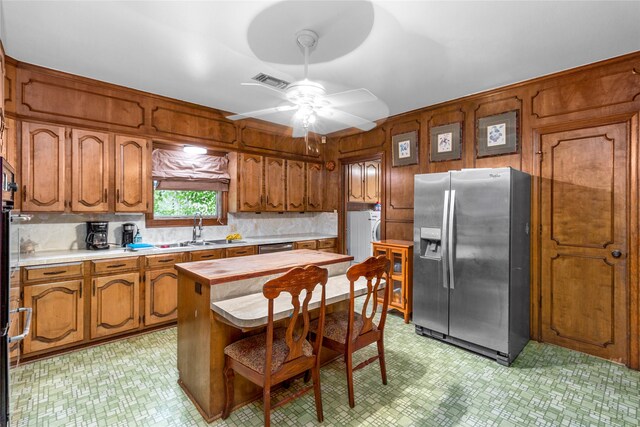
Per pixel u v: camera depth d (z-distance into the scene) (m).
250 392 2.18
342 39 2.37
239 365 1.89
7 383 1.48
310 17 2.10
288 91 2.48
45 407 2.09
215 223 4.41
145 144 3.48
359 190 5.73
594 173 2.78
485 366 2.64
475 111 3.52
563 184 2.94
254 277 2.20
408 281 3.64
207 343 1.99
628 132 2.61
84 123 3.10
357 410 2.08
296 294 1.76
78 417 1.99
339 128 4.93
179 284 2.38
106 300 3.01
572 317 2.91
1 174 1.38
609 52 2.56
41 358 2.72
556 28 2.22
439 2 1.94
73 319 2.83
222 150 4.25
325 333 2.21
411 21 2.14
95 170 3.15
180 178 3.93
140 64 2.79
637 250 2.56
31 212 2.96
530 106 3.13
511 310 2.67
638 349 2.55
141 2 1.95
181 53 2.59
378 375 2.50
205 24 2.18
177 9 2.02
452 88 3.34
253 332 2.19
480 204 2.79
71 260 2.82
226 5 1.98
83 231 3.32
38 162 2.85
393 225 4.32
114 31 2.28
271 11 2.04
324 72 2.95
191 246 3.68
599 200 2.75
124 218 3.62
